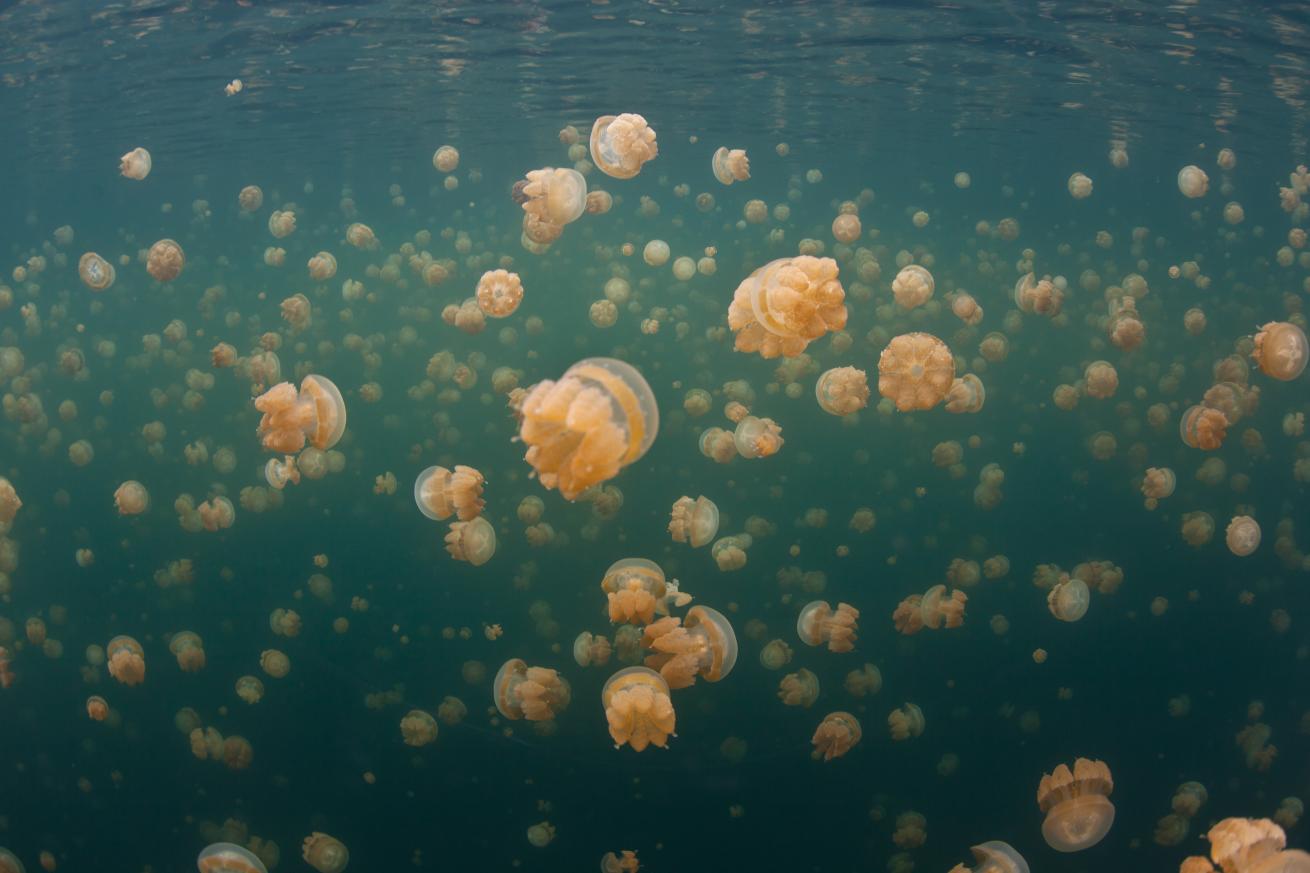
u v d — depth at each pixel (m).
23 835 4.94
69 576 8.02
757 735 5.81
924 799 5.22
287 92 14.49
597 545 8.28
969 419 12.16
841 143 21.81
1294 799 5.13
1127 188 31.12
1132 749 5.64
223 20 10.33
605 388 2.99
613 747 5.68
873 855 4.80
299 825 5.00
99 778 5.41
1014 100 15.52
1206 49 11.40
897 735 5.70
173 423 12.48
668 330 18.84
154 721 5.96
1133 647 6.77
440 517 5.67
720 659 4.25
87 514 9.41
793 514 8.97
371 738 5.76
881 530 8.67
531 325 13.80
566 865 4.72
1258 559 8.27
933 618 5.90
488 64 13.22
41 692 6.36
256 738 5.77
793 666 6.51
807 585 7.48
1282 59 11.56
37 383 16.00
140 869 4.64
